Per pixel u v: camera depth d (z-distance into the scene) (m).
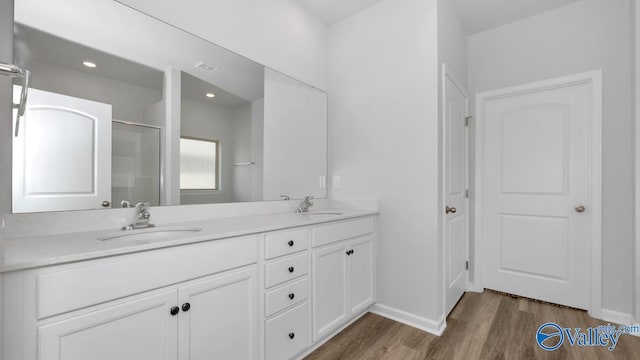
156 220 1.42
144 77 1.40
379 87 2.18
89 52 1.23
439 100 1.93
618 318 1.97
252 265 1.29
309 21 2.33
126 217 1.32
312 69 2.36
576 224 2.20
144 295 0.94
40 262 0.73
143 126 1.40
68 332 0.79
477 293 2.55
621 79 2.00
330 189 2.50
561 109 2.27
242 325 1.25
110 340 0.87
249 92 1.88
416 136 1.98
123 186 1.32
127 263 0.90
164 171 1.47
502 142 2.54
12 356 0.70
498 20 2.43
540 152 2.36
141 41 1.39
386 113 2.14
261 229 1.31
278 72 2.07
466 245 2.58
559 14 2.25
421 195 1.95
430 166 1.91
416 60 1.99
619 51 2.01
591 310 2.08
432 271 1.88
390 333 1.84
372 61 2.23
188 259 1.05
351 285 1.90
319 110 2.43
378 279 2.16
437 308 1.86
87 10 1.22
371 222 2.11
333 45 2.50
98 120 1.25
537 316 2.08
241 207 1.83
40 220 1.08
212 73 1.68
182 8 1.53
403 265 2.02
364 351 1.64
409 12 2.03
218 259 1.15
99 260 0.84
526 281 2.41
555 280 2.28
